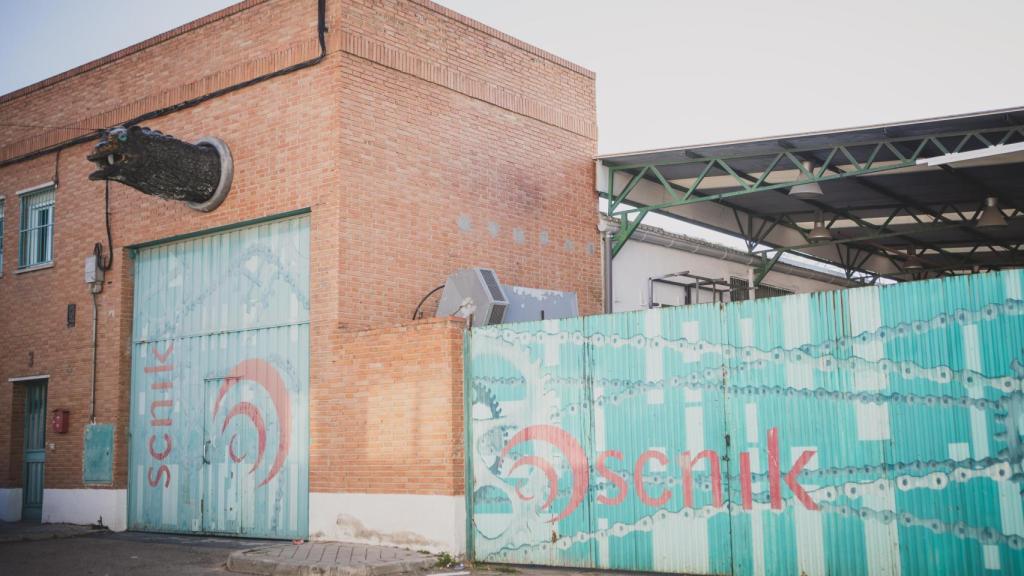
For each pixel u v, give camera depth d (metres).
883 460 8.37
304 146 12.85
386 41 13.24
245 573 10.40
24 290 16.73
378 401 11.74
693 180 17.22
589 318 10.44
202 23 14.35
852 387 8.60
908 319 8.34
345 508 11.90
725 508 9.29
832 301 8.80
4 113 17.50
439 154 13.76
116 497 14.52
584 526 10.23
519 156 15.00
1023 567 7.58
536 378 10.74
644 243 17.36
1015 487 7.67
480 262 14.09
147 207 14.84
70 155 16.23
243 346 13.49
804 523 8.77
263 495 12.90
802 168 14.32
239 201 13.55
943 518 8.01
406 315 12.97
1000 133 12.98
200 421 13.88
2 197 17.39
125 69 15.45
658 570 9.67
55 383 15.85
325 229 12.48
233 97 13.83
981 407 7.89
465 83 14.28
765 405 9.12
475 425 11.12
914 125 12.57
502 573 10.12
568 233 15.64
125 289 15.09
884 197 17.59
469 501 11.06
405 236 13.12
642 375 9.98
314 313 12.50
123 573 10.56
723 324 9.48
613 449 10.11
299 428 12.64
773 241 20.78
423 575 10.02
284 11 13.35
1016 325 7.79
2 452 16.61
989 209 17.11
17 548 12.85
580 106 16.33
